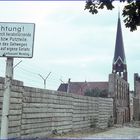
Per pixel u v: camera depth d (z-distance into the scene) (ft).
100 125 116.88
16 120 52.65
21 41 18.70
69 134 74.28
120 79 202.39
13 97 51.37
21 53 18.65
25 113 56.95
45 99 66.23
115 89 181.06
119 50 361.92
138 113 288.71
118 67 360.28
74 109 86.12
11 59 18.81
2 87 45.65
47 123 67.05
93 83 297.33
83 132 85.40
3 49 18.63
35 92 61.21
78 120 89.66
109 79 181.06
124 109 217.77
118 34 363.97
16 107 52.54
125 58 363.56
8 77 18.67
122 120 202.80
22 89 55.16
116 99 183.11
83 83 297.74
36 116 61.67
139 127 145.28
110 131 100.32
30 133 58.85
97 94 237.04
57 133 71.87
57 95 73.26
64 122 77.41
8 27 18.74
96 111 111.55
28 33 18.70
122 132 94.89
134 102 281.33
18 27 18.74
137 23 18.53
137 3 18.15
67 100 80.07
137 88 334.85
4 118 18.49
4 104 18.58
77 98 89.15
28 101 58.23
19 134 53.83
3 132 18.38
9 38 18.70
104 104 125.49
